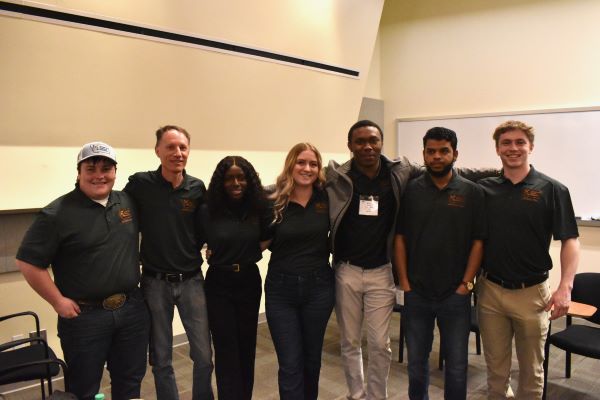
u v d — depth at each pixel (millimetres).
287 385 2145
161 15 2891
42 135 2680
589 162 4344
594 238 4332
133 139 3090
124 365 2078
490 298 2154
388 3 5520
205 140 3553
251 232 2168
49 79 2576
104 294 1943
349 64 4363
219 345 2217
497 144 2105
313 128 4340
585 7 4285
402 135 5539
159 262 2203
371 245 2246
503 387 2197
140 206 2186
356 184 2232
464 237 2068
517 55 4684
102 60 2725
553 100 4512
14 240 2799
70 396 1668
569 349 2518
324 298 2195
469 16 4957
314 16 3846
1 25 2330
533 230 2020
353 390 2361
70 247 1883
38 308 2928
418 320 2166
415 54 5371
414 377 2201
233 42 3338
